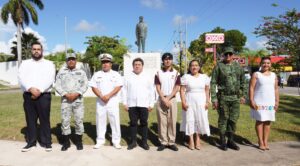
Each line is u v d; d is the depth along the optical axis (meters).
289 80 36.09
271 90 5.68
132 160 5.20
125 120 8.48
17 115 9.22
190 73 5.92
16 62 39.66
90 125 7.82
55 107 11.02
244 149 5.82
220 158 5.29
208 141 6.39
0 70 40.03
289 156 5.36
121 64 24.66
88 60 26.28
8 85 37.25
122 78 5.97
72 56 5.73
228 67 5.75
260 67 5.87
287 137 6.63
